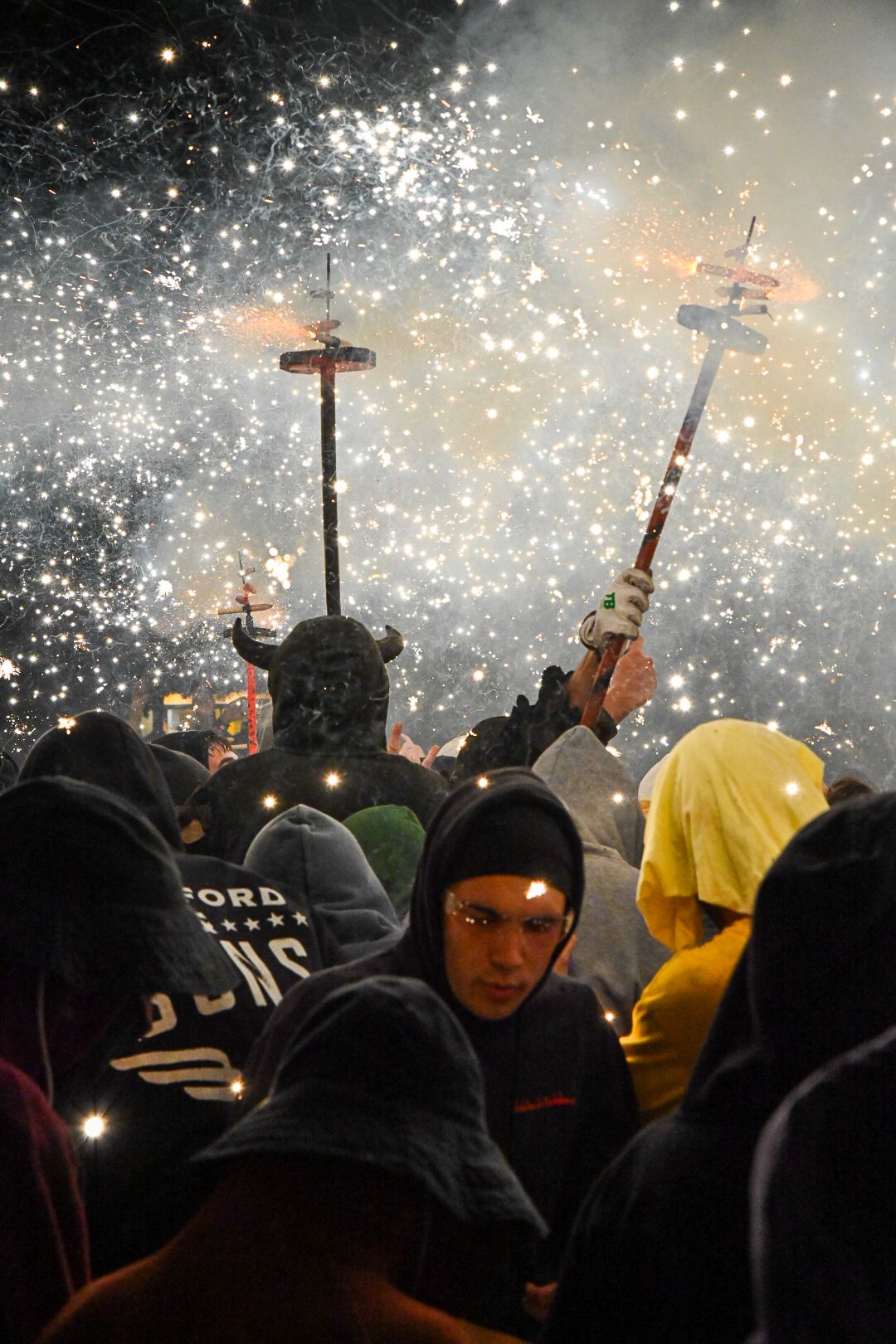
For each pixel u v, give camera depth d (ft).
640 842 11.59
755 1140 5.09
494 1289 7.14
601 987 9.90
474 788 7.48
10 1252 5.54
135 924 6.63
